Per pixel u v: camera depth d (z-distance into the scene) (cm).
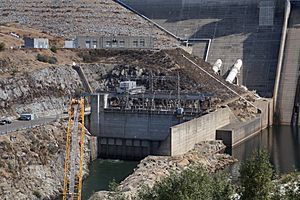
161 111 14575
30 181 10600
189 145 14025
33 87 14962
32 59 16550
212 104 16600
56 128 12650
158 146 14538
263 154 5931
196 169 6106
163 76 17325
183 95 15612
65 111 15300
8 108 13900
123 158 14762
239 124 16288
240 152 14638
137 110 14662
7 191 9919
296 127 18225
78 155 12356
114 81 17238
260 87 19750
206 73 18912
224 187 5834
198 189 5519
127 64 17788
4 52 16088
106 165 13638
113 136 14838
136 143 14712
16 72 15038
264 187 5759
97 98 14838
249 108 17612
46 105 15012
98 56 18800
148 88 16975
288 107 18850
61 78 16100
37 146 11512
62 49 18675
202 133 14675
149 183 10150
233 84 19062
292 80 19350
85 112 14962
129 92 15625
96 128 14875
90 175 12431
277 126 18475
